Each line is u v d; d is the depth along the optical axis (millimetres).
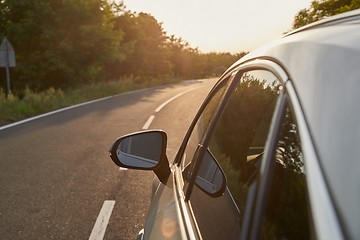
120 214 5734
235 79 2301
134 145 3029
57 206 6039
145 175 7656
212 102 2734
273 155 1329
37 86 36875
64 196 6480
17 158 9031
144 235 2475
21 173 7793
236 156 1807
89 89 32156
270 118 1506
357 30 1178
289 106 1247
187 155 2857
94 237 5012
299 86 1201
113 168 8141
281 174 1262
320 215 846
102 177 7531
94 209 5922
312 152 979
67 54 37375
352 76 1007
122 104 22625
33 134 12234
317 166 938
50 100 21953
